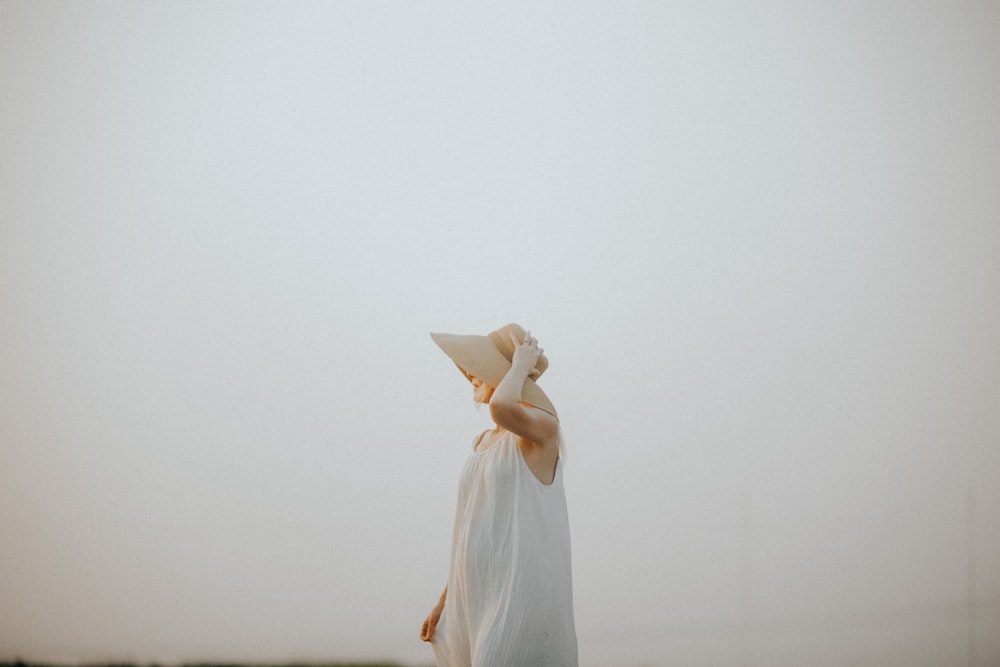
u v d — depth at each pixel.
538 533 2.41
